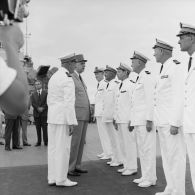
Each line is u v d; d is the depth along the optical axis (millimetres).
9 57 1359
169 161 5082
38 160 8336
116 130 7602
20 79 1355
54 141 6008
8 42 1365
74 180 6422
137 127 6047
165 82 5195
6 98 1339
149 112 5773
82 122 6730
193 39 4449
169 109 5164
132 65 6430
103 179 6496
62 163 5895
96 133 14438
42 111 10922
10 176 6707
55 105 5891
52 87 5941
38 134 11031
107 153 8594
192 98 4348
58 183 5914
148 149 5945
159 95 5289
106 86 8328
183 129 4535
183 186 5008
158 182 6207
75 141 6719
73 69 6129
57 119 5840
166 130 5141
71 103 5844
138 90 6035
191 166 4438
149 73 5898
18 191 5672
